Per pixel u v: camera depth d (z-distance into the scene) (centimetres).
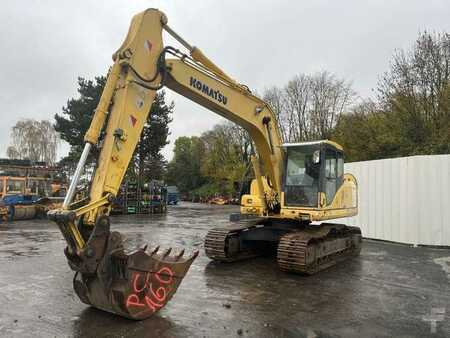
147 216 2648
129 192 2944
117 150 542
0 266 864
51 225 1838
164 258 548
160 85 617
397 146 2280
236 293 657
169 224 1975
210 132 6488
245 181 1023
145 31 596
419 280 766
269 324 504
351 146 2695
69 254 472
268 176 946
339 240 966
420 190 1262
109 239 477
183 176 6825
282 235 913
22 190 2558
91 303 521
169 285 536
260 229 953
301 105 4403
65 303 587
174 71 661
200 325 496
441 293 666
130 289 480
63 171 2870
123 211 2848
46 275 780
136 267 486
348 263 952
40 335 460
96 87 3086
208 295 643
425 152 2014
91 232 491
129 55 566
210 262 937
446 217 1224
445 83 2084
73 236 461
